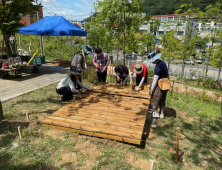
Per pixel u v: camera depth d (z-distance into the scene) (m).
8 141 3.36
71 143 3.32
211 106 6.38
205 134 4.07
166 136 3.84
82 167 2.78
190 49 17.28
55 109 4.91
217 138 3.90
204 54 15.98
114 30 10.62
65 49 18.98
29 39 22.62
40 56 9.20
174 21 18.83
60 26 10.16
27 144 3.29
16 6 8.14
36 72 9.30
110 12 9.59
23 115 4.45
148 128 4.18
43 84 7.32
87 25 10.91
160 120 4.63
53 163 2.86
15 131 3.71
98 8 9.88
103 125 3.56
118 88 5.68
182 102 6.34
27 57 9.75
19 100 5.50
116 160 2.94
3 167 2.76
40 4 9.19
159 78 4.42
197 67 33.25
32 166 2.78
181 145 3.54
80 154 3.06
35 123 4.00
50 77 8.54
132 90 5.45
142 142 3.51
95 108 4.33
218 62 14.13
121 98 4.95
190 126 4.43
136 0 9.41
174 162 3.01
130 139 3.21
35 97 5.82
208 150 3.40
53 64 11.78
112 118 3.84
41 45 12.65
